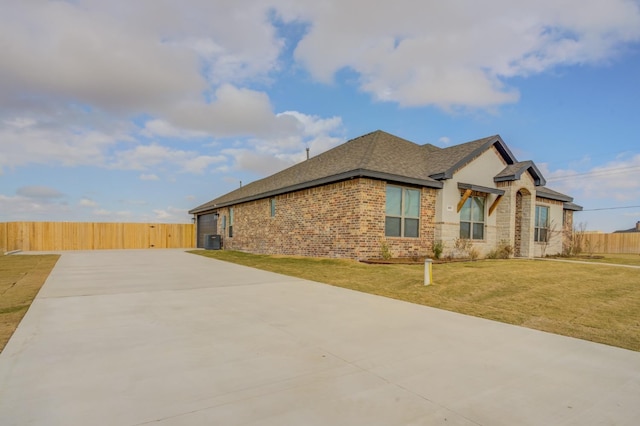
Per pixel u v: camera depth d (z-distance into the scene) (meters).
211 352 3.90
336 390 3.00
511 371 3.49
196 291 7.70
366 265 11.39
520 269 10.41
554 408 2.75
